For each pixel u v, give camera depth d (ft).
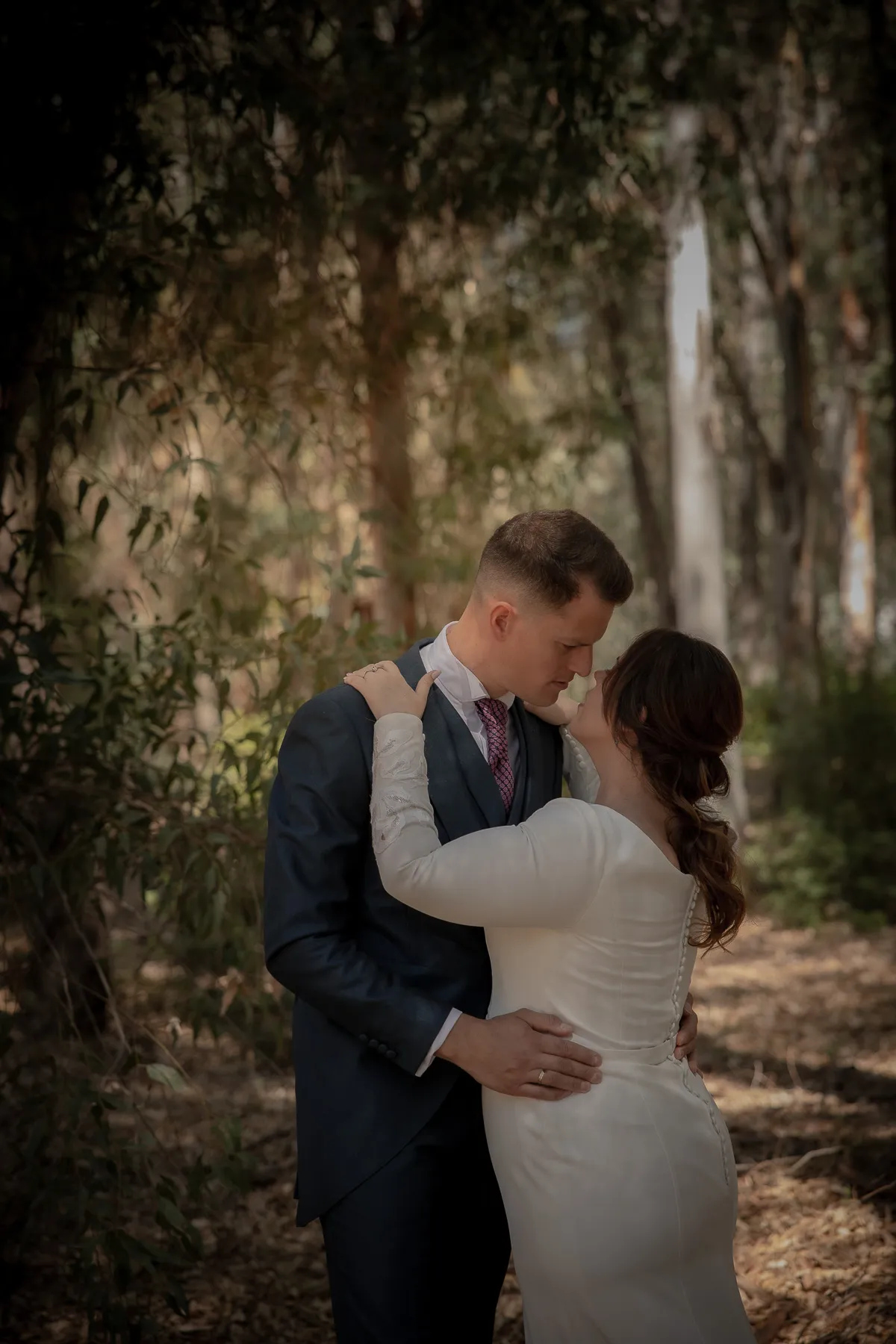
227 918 11.80
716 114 28.76
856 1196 13.24
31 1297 11.48
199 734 12.12
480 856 6.86
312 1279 12.07
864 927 28.02
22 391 11.53
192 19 11.33
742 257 56.49
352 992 7.23
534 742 8.27
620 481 68.49
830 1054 19.01
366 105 13.94
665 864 7.07
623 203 26.12
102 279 11.46
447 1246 7.76
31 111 10.85
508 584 7.55
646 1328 6.75
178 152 13.03
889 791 31.94
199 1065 17.67
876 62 24.72
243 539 17.58
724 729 7.24
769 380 69.77
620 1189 6.83
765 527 85.51
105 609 12.38
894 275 27.68
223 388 12.47
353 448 16.30
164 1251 10.28
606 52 14.49
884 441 74.79
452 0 13.94
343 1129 7.61
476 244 19.76
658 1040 7.24
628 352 44.91
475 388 20.29
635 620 65.21
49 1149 11.47
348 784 7.51
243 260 12.97
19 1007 11.51
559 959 7.10
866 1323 10.37
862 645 44.04
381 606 19.58
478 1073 7.11
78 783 11.35
